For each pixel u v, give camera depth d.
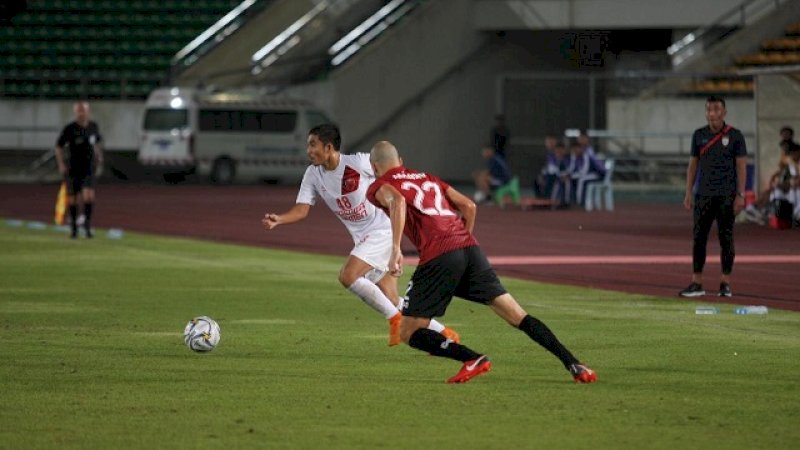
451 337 45.53
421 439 34.41
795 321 57.41
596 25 183.62
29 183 179.75
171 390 41.12
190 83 192.75
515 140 181.62
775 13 178.25
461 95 193.00
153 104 181.00
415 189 42.03
